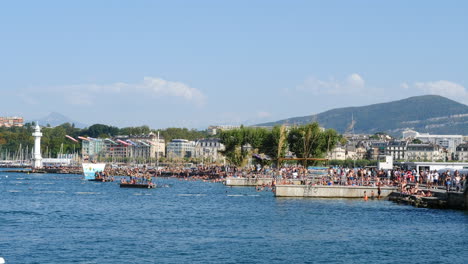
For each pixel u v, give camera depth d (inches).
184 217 3427.7
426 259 2223.2
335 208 3742.6
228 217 3395.7
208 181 7544.3
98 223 3179.1
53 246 2463.1
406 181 4426.7
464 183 3617.1
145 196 4992.6
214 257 2247.8
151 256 2266.2
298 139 7126.0
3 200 4606.3
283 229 2913.4
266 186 6097.4
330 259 2223.2
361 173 4576.8
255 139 7598.4
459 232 2790.4
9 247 2439.7
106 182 7544.3
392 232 2802.7
